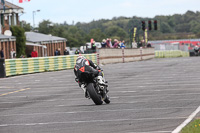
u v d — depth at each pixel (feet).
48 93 192.24
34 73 347.77
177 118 107.55
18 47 558.56
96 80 143.02
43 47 619.67
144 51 576.20
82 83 145.69
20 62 334.24
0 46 483.92
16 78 300.61
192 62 390.21
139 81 225.56
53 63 371.97
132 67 353.31
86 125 103.96
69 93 187.42
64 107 142.10
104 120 110.01
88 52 461.78
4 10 529.86
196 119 103.19
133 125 100.68
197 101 139.54
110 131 94.63
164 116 111.86
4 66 310.86
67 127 102.53
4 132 100.37
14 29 553.64
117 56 475.72
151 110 123.95
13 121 116.88
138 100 150.00
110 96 167.73
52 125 106.63
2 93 201.77
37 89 213.87
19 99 174.40
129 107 132.67
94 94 139.13
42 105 151.02
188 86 189.57
